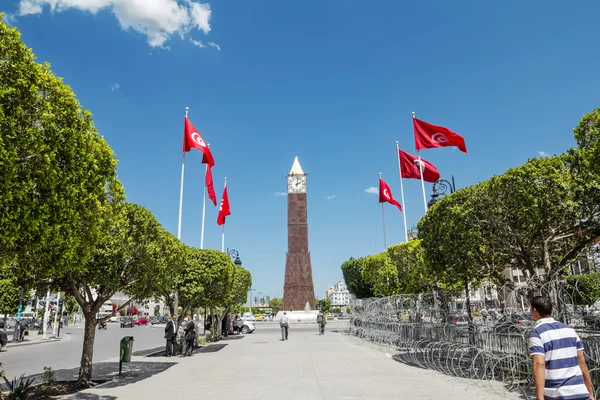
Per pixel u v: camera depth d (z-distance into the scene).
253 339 34.16
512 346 11.94
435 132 24.05
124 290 15.27
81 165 9.33
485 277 15.02
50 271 9.72
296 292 63.97
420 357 18.23
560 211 12.29
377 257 29.41
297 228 66.06
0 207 7.33
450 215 14.24
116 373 15.95
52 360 23.00
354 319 33.34
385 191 35.19
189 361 19.69
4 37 7.61
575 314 11.21
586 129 11.51
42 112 8.17
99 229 10.73
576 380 4.86
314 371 15.44
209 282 24.25
